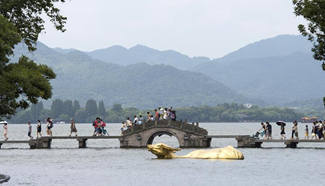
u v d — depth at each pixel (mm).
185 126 98875
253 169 62938
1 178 51500
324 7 55844
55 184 50938
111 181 53219
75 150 99000
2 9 53625
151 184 50906
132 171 62031
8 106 49156
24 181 53125
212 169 63000
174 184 50906
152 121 100188
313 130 97688
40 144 104000
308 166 66188
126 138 101562
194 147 98750
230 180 53406
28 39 56094
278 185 49500
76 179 54844
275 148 98000
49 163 72750
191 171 61312
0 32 46500
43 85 49625
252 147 99062
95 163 72188
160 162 72188
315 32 57906
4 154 89750
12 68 48750
